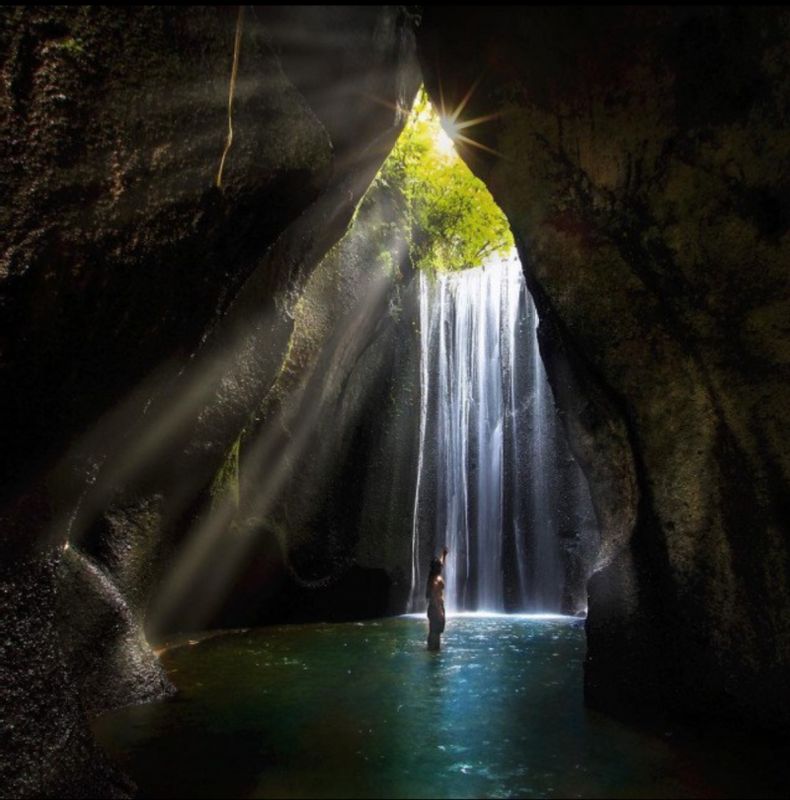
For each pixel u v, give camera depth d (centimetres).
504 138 741
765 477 619
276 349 1106
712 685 623
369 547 1561
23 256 450
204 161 517
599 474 784
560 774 547
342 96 820
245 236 578
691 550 647
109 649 754
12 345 463
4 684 488
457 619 1496
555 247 731
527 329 1741
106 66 470
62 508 577
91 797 488
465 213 1555
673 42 610
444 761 577
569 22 641
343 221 1109
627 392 701
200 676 890
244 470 1295
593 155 685
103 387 547
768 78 590
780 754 577
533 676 886
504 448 1722
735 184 620
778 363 611
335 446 1538
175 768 564
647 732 640
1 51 439
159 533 993
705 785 522
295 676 888
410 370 1711
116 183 483
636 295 689
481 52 710
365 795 513
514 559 1672
